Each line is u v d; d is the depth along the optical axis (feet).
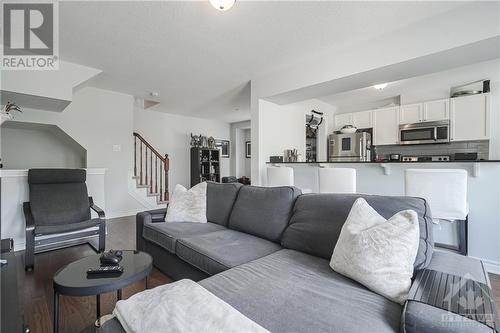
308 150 18.08
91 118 14.24
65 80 10.61
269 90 12.07
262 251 5.86
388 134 15.93
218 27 8.00
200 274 5.87
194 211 8.57
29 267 7.91
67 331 4.96
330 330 2.96
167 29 8.09
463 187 6.52
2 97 10.23
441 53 7.54
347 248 4.30
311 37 8.65
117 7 6.95
